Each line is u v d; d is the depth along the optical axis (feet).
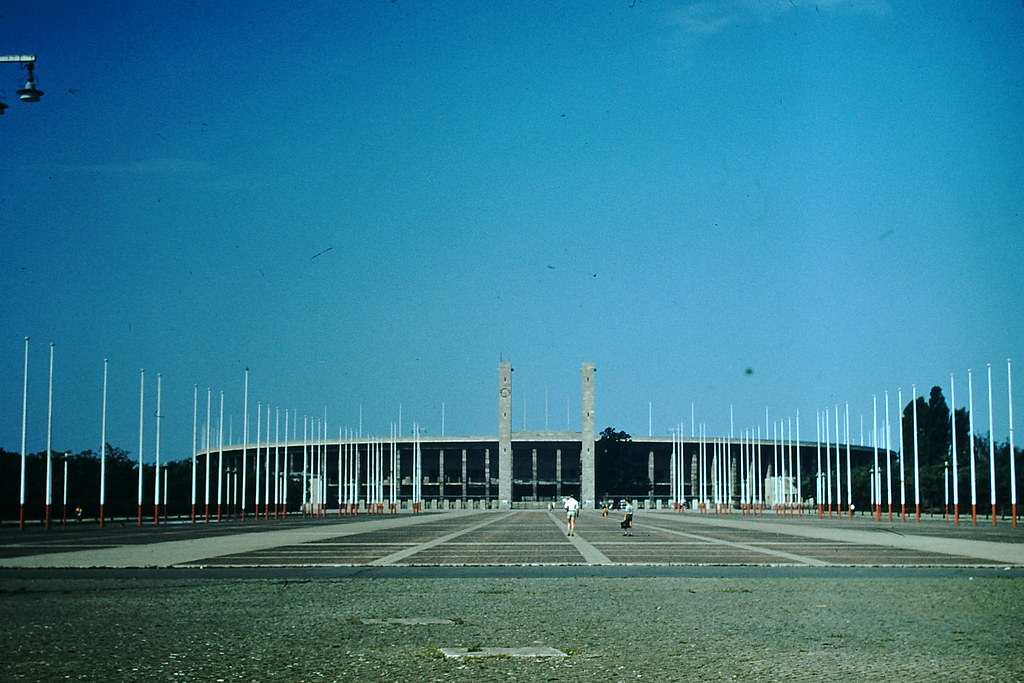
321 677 55.93
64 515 338.13
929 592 102.27
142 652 64.28
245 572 129.29
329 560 150.00
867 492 563.07
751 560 149.79
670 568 135.44
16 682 54.49
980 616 82.38
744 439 587.68
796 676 56.08
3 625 77.15
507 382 619.26
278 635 71.87
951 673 57.00
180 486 611.47
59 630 74.33
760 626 76.33
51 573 127.54
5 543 200.23
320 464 627.46
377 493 631.56
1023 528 289.94
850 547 183.93
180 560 149.07
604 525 312.09
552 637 70.79
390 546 187.83
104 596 98.78
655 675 56.44
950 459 468.34
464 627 75.97
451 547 184.44
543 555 161.58
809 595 99.30
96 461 534.37
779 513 519.60
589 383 617.21
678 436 653.30
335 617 82.12
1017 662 60.54
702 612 85.20
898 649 65.41
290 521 381.40
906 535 237.25
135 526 320.09
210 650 65.21
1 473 454.81
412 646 66.95
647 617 81.87
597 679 55.21
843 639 69.72
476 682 54.39
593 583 112.88
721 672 57.26
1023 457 482.69
